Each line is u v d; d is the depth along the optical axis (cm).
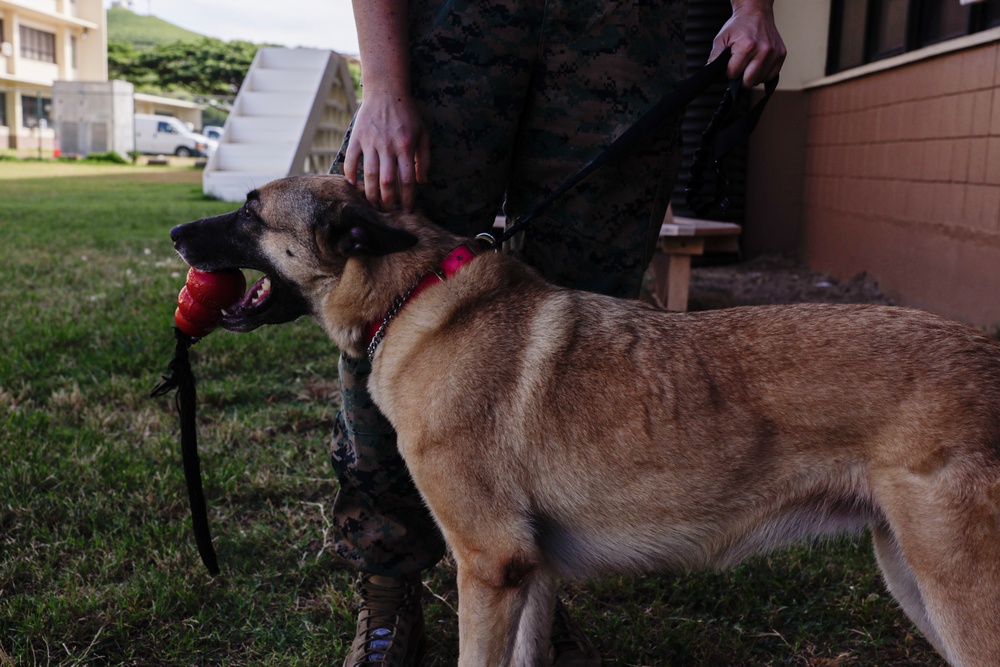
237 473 352
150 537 304
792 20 880
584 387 212
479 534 209
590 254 247
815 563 302
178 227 243
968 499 184
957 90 596
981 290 564
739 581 293
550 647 252
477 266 224
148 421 406
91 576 283
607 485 211
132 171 2897
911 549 191
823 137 846
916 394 193
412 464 216
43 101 4503
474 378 211
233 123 1744
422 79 230
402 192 226
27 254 848
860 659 257
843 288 740
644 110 238
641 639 265
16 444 366
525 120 242
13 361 471
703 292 730
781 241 924
